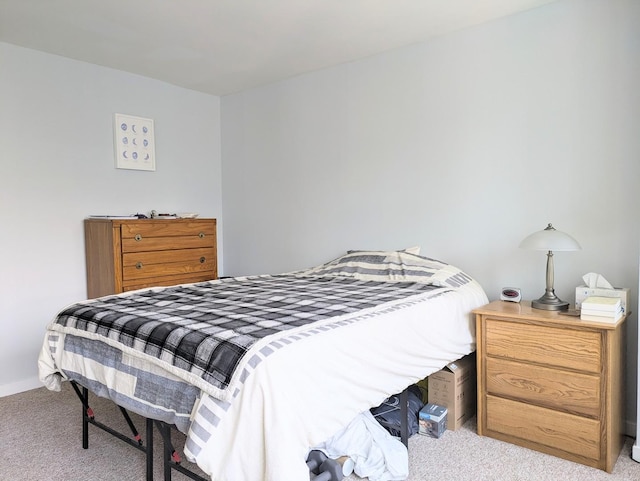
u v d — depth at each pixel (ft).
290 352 4.66
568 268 8.28
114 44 9.89
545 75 8.40
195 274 11.94
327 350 5.04
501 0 8.09
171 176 12.89
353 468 6.41
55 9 8.21
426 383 8.54
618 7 7.63
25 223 10.12
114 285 10.28
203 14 8.45
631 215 7.63
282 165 12.63
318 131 11.81
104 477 6.46
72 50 10.24
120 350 5.63
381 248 10.80
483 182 9.21
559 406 6.87
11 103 9.86
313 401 4.68
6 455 7.11
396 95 10.36
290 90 12.32
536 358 7.06
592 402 6.59
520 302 8.25
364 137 10.94
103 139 11.41
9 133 9.84
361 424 6.71
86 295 11.12
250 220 13.48
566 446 6.82
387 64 10.46
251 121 13.30
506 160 8.91
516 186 8.81
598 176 7.91
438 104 9.75
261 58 10.81
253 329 5.22
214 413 4.38
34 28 9.03
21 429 8.05
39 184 10.32
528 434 7.16
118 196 11.76
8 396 9.73
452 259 9.70
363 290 8.18
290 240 12.57
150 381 5.20
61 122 10.65
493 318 7.48
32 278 10.25
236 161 13.76
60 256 10.69
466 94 9.36
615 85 7.70
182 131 13.12
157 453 7.11
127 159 11.80
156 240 11.04
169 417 4.92
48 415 8.66
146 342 5.33
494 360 7.49
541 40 8.41
